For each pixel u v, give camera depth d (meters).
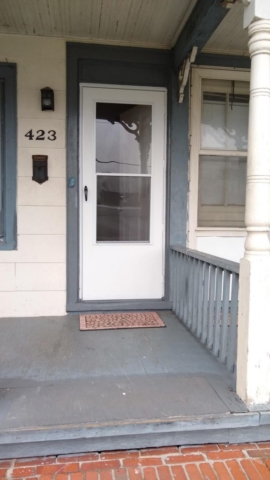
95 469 1.86
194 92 3.61
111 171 3.59
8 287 3.48
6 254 3.45
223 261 2.54
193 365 2.60
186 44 3.05
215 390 2.26
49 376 2.41
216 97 3.73
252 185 2.10
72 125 3.45
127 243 3.66
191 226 3.70
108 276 3.65
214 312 2.78
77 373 2.45
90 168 3.53
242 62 3.66
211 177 3.76
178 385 2.32
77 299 3.60
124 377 2.41
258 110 2.06
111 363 2.61
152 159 3.64
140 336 3.10
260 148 2.06
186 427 1.99
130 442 1.99
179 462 1.92
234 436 2.07
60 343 2.93
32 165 3.42
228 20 3.04
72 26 3.18
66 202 3.49
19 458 1.92
